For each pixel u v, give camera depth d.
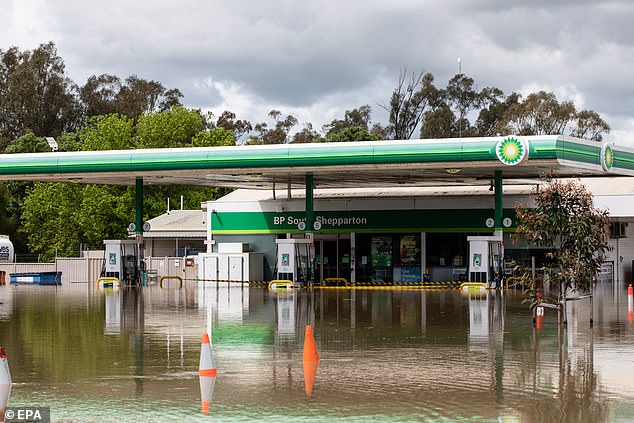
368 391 16.42
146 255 71.75
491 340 24.03
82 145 97.06
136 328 27.44
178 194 86.62
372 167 44.69
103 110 122.19
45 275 61.91
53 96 118.69
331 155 44.47
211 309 34.78
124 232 80.94
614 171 46.31
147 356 21.08
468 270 49.12
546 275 28.16
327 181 56.88
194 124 87.12
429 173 50.59
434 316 31.36
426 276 54.38
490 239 47.59
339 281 56.22
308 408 14.95
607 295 43.53
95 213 79.50
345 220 55.97
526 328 27.17
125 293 46.34
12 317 31.53
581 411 14.54
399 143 43.59
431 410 14.72
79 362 20.12
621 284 53.44
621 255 55.38
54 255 83.69
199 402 15.51
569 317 30.92
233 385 17.08
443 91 116.31
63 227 83.69
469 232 53.59
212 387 16.80
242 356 20.95
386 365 19.53
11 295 45.31
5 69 122.94
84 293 46.78
